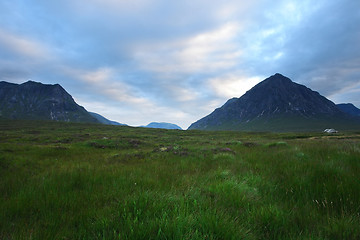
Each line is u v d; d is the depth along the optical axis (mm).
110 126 83500
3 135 32781
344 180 3713
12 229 2414
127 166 7023
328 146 9078
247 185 3965
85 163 8305
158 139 31516
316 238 2100
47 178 4898
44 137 28734
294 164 5594
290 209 2805
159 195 3170
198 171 5988
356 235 2129
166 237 2084
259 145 13977
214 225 2223
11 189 4121
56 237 2201
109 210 2756
